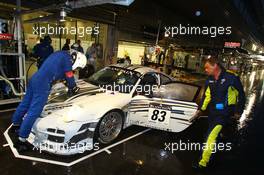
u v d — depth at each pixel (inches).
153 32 443.5
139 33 420.2
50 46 252.2
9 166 100.3
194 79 531.2
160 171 112.0
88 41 348.5
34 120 110.3
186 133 167.0
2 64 176.4
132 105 142.9
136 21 395.9
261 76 981.2
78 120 110.3
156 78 163.6
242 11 503.2
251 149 153.8
